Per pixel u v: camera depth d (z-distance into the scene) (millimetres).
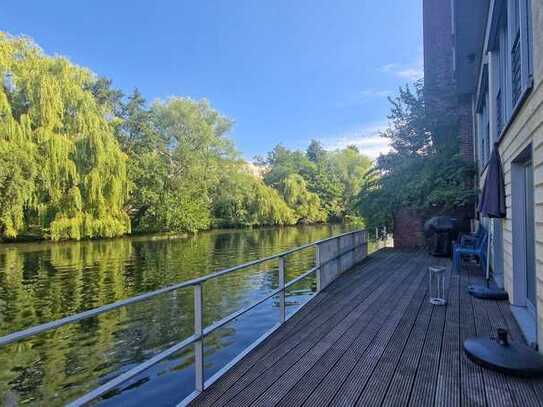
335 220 41688
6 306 8023
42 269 12328
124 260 14320
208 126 29156
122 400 3867
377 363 2775
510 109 4184
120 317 6895
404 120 11578
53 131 17906
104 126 19797
